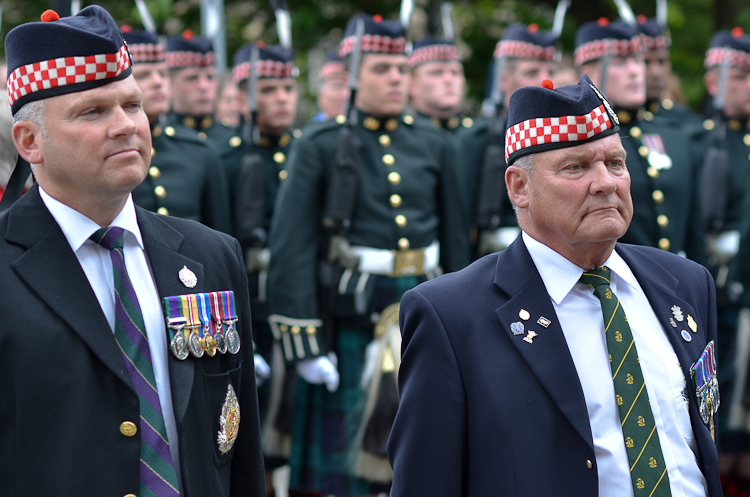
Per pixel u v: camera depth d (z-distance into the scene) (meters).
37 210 4.73
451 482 4.95
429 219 10.20
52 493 4.34
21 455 4.36
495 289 5.21
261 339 10.88
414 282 9.96
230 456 5.02
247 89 11.60
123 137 4.62
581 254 5.12
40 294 4.52
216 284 5.09
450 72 13.12
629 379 4.92
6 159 5.78
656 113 12.77
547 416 4.86
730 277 11.99
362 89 10.16
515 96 5.17
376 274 9.82
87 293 4.62
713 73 13.23
